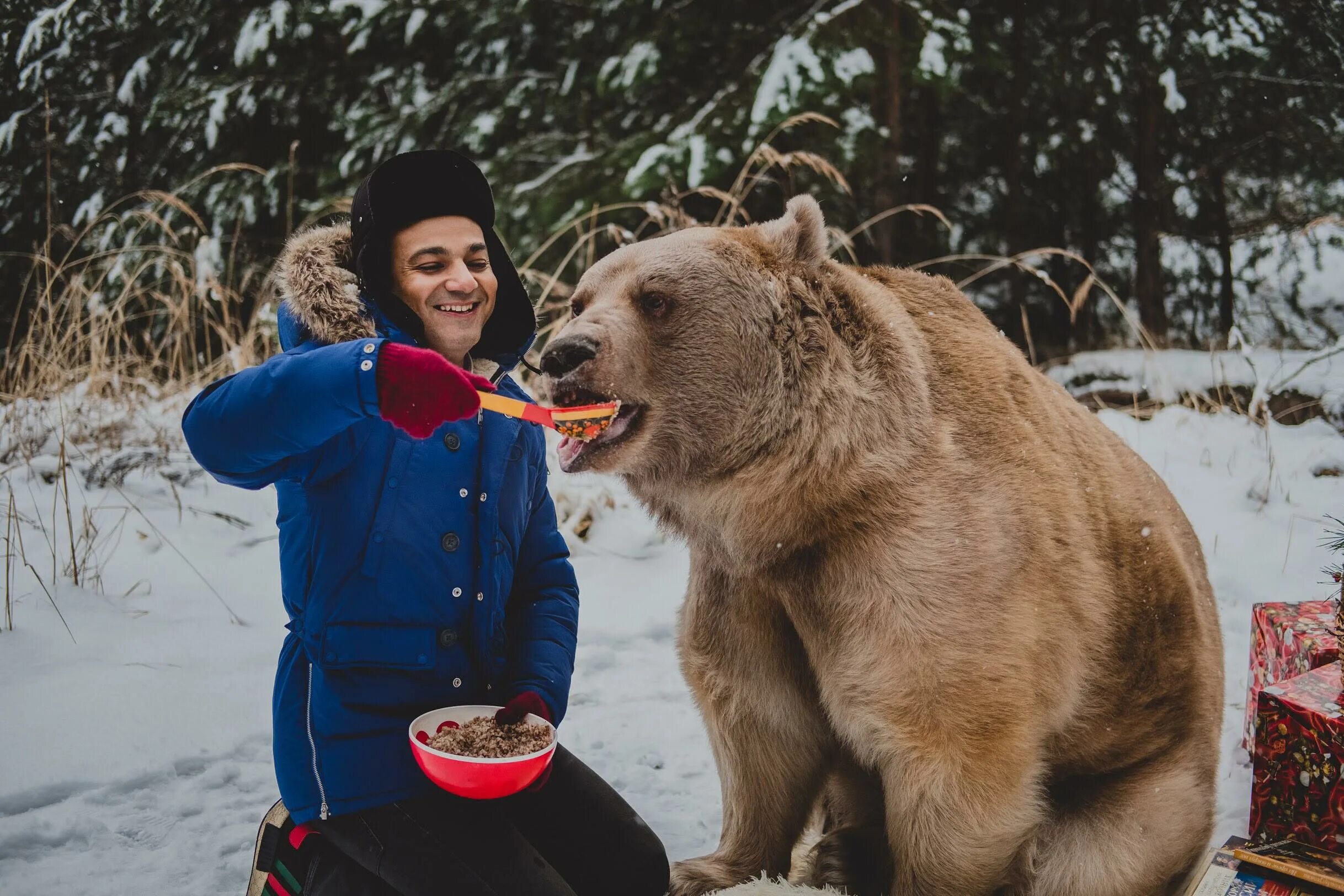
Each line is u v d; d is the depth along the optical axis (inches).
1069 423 120.6
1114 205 570.9
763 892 104.0
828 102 352.8
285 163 468.8
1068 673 106.2
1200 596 127.6
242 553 197.6
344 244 95.0
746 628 111.0
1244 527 220.7
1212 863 96.9
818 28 359.3
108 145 448.1
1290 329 551.2
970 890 103.9
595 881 95.4
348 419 81.5
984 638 99.3
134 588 175.8
